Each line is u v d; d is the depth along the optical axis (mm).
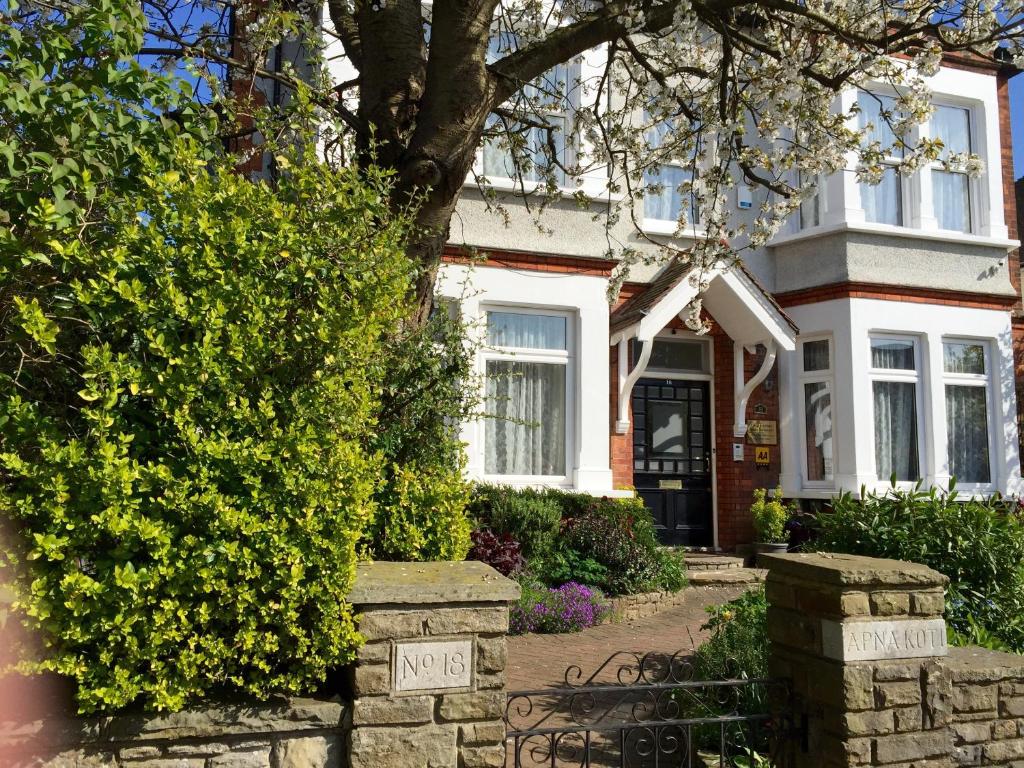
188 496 2803
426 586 2959
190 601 2771
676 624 8227
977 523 5215
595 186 10680
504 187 10148
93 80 3533
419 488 3959
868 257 11461
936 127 12203
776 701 3850
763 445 11820
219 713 2791
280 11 6336
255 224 3143
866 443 11062
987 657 3904
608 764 4383
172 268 2988
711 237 8266
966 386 12016
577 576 8766
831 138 7797
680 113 7656
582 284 10375
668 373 11781
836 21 7344
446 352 4777
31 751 2637
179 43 6410
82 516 2686
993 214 12148
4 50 3293
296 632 2820
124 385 2904
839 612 3471
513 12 8438
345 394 3068
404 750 2898
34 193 3178
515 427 10195
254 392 3039
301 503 2873
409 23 5562
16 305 2885
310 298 3236
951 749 3559
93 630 2652
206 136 3918
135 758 2721
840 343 11312
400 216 4004
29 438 2760
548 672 6219
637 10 6039
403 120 5324
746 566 11164
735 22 7457
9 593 2623
